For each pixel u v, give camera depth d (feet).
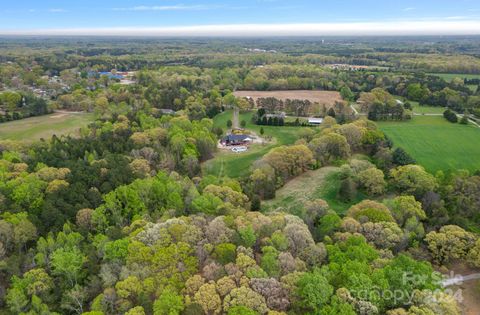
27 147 376.48
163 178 284.61
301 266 166.91
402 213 235.81
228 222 196.13
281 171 329.11
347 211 262.47
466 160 381.81
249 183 308.60
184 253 170.30
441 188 287.69
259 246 188.14
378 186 296.92
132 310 140.56
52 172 278.87
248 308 137.80
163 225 191.52
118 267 173.37
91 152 350.23
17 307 157.79
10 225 205.77
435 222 235.40
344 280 156.97
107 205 236.63
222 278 153.38
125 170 290.76
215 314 140.87
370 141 394.32
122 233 203.62
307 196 306.35
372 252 177.47
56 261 173.99
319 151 360.48
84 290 168.14
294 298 149.59
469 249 194.59
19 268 186.50
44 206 229.25
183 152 369.30
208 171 368.27
